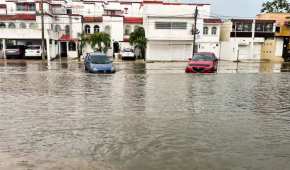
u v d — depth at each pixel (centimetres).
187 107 1131
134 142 736
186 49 4716
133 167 595
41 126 864
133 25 5281
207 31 4897
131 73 2416
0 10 5253
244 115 1023
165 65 3544
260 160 637
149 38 4559
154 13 4531
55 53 4634
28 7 5041
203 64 2473
